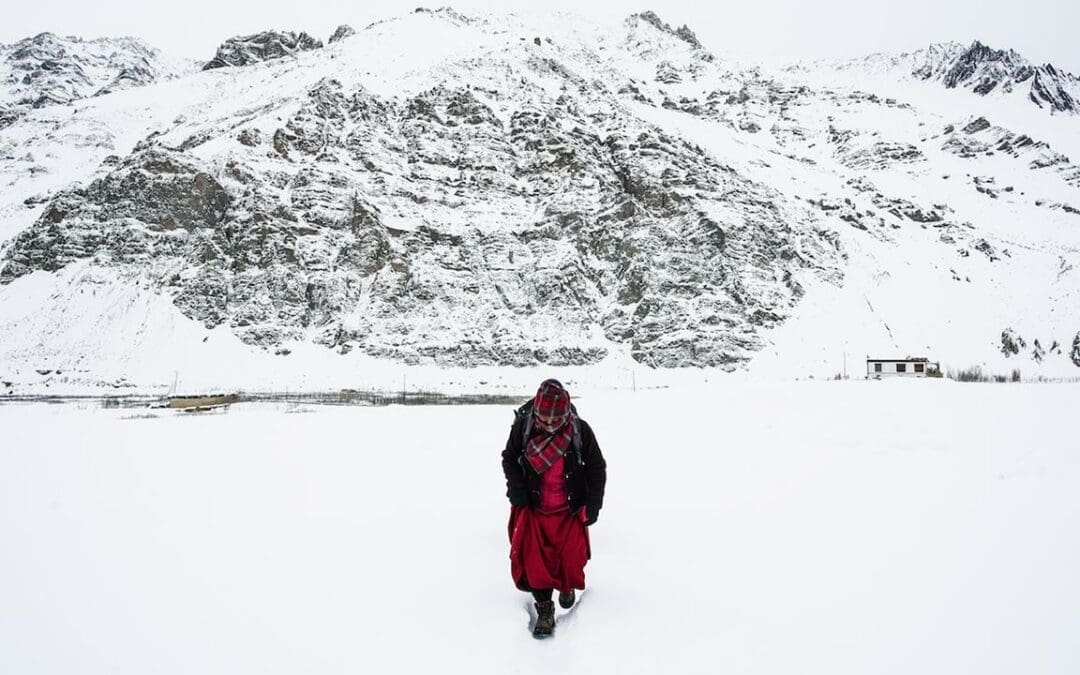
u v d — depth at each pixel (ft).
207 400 86.69
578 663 13.02
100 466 35.96
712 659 13.01
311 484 30.66
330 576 18.10
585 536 15.89
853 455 36.29
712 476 31.68
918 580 17.02
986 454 34.53
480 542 21.34
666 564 18.93
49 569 18.62
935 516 23.49
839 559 18.94
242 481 31.35
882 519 23.27
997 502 25.36
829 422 42.88
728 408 49.67
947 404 44.73
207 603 16.12
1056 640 13.32
